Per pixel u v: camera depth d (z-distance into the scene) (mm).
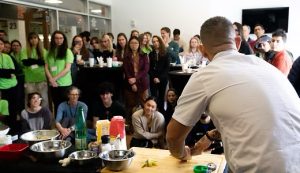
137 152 1921
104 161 1688
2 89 4270
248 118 1072
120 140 1952
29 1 5375
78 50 5195
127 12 7797
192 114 1197
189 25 7297
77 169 1692
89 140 2264
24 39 5426
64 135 3021
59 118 3336
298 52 6949
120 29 7910
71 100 3385
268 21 7047
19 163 1788
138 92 4613
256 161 1053
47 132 2246
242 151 1084
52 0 5945
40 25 5695
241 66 1157
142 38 4891
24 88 4613
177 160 1773
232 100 1100
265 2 7055
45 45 5711
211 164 1688
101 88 3434
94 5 7395
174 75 4629
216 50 1223
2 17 4992
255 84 1103
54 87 4172
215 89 1133
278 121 1059
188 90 1205
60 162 1780
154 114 3270
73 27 6668
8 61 4316
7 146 1960
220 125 1168
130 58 4645
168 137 1313
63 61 4219
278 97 1095
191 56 5480
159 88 4934
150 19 7613
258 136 1055
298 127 1086
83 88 4781
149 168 1675
